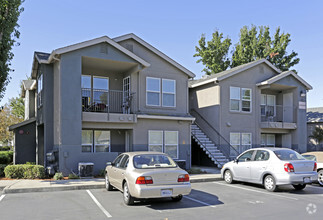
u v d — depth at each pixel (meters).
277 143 23.72
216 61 33.66
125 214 7.44
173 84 17.83
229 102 19.84
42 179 12.73
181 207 8.20
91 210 7.86
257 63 20.98
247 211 7.75
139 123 16.33
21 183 11.56
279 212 7.64
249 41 33.53
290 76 21.69
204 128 20.81
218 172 15.96
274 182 10.34
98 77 17.30
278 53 32.06
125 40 16.86
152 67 17.28
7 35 13.02
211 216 7.25
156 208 8.07
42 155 18.02
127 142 17.09
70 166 13.88
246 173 11.52
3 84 13.62
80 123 14.31
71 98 14.23
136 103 16.59
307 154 12.71
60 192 10.43
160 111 17.23
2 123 33.44
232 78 20.14
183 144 17.53
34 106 22.91
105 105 16.36
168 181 8.02
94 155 14.32
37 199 9.27
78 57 14.52
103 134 17.16
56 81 14.98
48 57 16.14
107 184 10.67
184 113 17.98
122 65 16.28
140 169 8.30
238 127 20.03
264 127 20.86
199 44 34.94
